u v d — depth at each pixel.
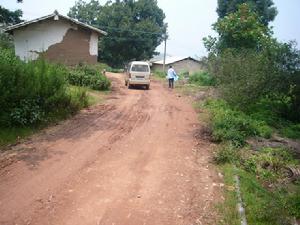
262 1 41.19
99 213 5.80
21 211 5.75
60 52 24.17
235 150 8.99
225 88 15.66
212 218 5.80
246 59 15.60
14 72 9.92
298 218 6.04
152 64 58.81
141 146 9.56
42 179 7.01
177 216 5.83
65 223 5.45
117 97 18.33
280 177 7.90
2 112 9.59
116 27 56.03
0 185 6.65
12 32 23.72
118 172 7.59
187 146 9.77
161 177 7.45
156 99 18.59
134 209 5.99
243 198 6.49
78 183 6.91
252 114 14.23
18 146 8.84
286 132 12.38
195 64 54.25
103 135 10.38
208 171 7.96
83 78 19.39
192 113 14.65
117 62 59.34
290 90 15.57
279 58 16.02
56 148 8.91
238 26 24.28
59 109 12.04
